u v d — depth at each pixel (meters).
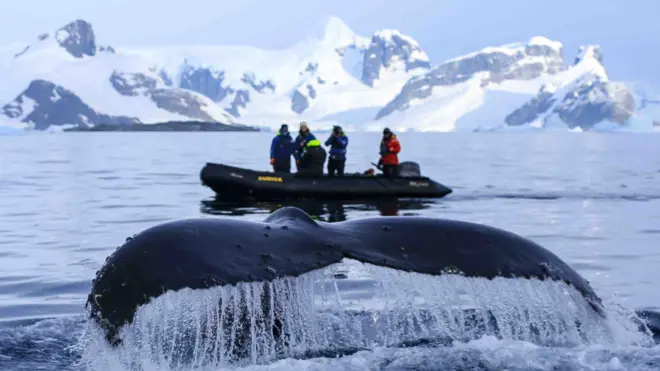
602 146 118.62
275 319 5.80
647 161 63.19
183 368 5.39
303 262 4.96
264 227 5.22
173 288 4.54
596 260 14.57
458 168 51.94
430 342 6.36
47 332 7.15
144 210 24.25
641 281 12.44
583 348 5.73
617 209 24.56
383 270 5.48
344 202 26.91
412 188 28.48
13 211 23.98
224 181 27.66
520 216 22.45
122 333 4.41
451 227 5.49
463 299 8.23
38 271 13.52
